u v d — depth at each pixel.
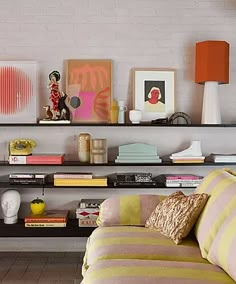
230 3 4.59
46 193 4.63
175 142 4.64
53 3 4.54
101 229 3.31
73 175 4.36
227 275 2.39
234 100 4.64
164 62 4.60
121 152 4.38
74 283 3.75
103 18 4.56
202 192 3.23
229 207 2.70
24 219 4.48
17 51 4.54
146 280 2.27
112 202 3.57
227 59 4.35
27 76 4.49
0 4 4.52
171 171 4.66
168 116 4.57
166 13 4.57
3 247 4.66
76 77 4.54
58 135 4.60
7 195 4.38
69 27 4.55
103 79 4.55
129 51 4.57
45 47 4.55
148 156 4.38
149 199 3.60
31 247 4.67
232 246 2.35
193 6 4.58
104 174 4.64
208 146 4.66
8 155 4.55
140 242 2.96
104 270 2.44
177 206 3.17
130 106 4.59
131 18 4.57
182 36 4.59
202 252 2.77
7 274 3.96
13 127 4.57
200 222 3.00
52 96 4.39
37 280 3.81
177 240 2.99
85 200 4.52
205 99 4.41
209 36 4.59
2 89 4.48
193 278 2.30
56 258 4.44
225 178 3.06
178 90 4.62
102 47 4.57
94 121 4.54
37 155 4.41
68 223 4.43
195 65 4.45
